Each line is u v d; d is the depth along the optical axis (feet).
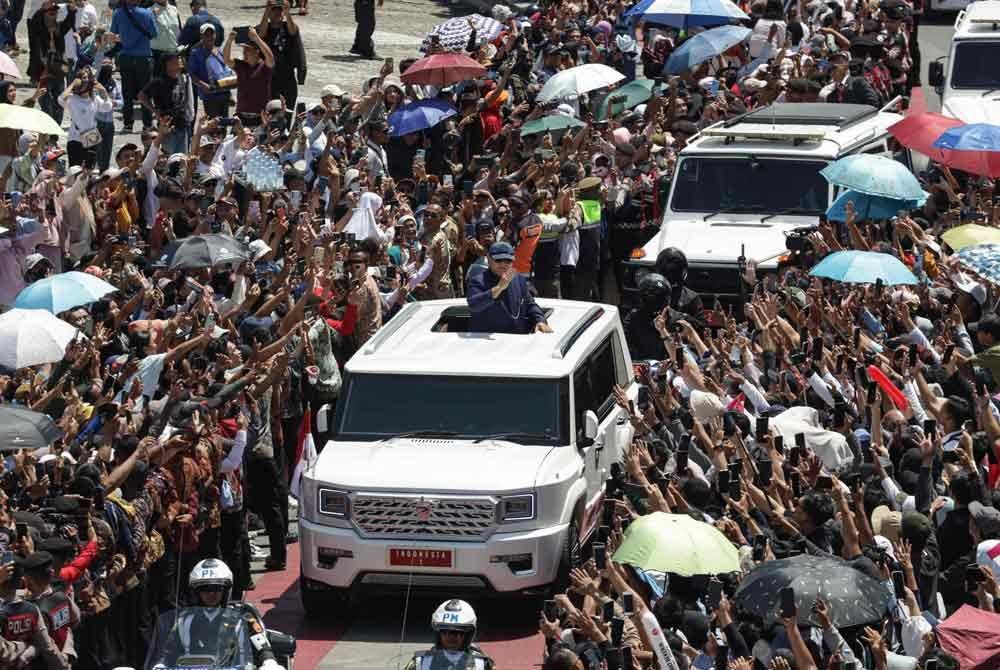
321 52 306.96
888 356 125.08
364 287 149.89
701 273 174.09
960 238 152.66
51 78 222.28
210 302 131.95
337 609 121.60
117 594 100.12
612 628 83.15
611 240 199.11
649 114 219.00
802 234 165.58
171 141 196.44
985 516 94.89
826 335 134.82
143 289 129.59
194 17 219.61
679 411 118.93
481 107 221.25
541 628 90.07
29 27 228.02
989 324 126.21
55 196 150.41
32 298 121.49
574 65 252.83
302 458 124.47
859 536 94.07
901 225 159.84
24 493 97.91
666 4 244.83
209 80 208.33
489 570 116.88
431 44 226.58
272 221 159.22
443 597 118.93
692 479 104.53
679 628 88.84
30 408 109.50
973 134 169.37
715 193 185.26
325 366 140.46
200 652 90.33
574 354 128.98
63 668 85.20
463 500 117.19
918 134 177.88
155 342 124.88
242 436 116.67
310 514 119.85
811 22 291.58
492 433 123.85
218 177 171.94
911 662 78.64
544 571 118.21
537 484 118.21
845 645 77.82
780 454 105.91
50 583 88.74
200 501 110.83
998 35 239.91
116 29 222.69
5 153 161.68
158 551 104.73
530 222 174.29
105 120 198.49
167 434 109.60
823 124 193.36
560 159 197.88
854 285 146.20
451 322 141.38
